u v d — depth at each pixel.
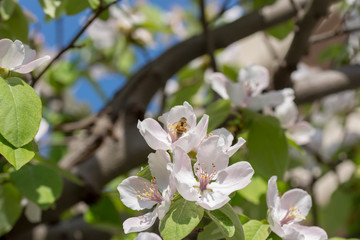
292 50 0.67
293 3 0.66
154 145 0.41
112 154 0.63
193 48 0.71
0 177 0.51
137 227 0.40
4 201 0.53
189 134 0.41
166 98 0.72
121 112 0.66
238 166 0.41
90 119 0.67
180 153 0.40
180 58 0.71
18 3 0.55
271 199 0.43
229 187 0.40
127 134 0.64
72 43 0.50
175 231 0.38
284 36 0.71
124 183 0.41
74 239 0.70
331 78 0.72
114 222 0.63
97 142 0.64
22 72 0.42
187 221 0.39
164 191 0.40
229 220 0.39
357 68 0.73
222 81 0.57
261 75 0.59
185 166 0.40
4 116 0.39
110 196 0.63
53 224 0.70
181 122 0.42
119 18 0.78
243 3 0.71
